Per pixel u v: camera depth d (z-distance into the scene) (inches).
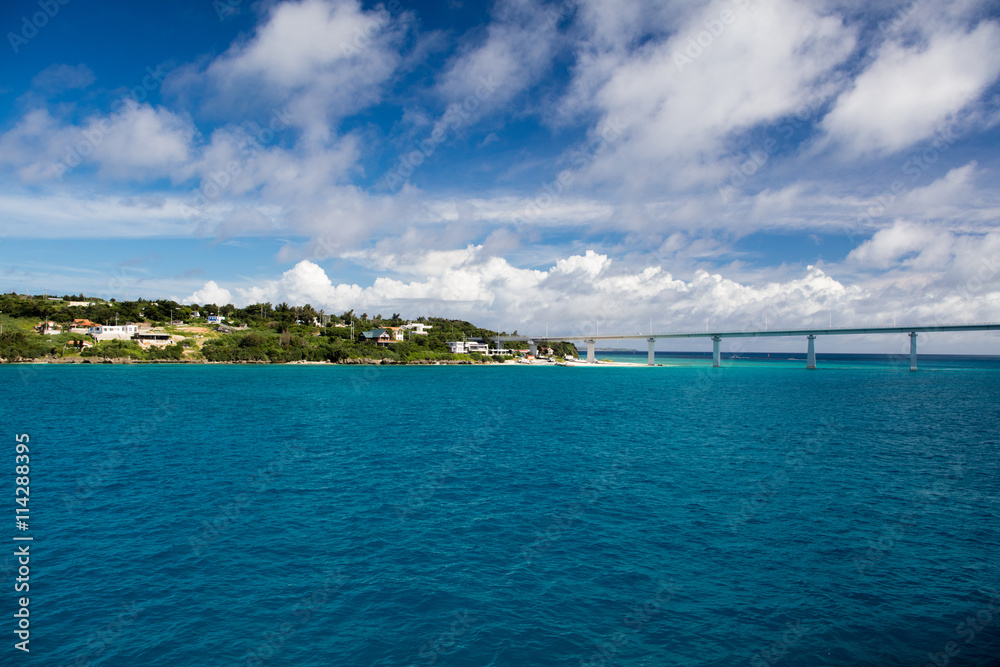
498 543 958.4
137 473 1456.7
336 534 997.8
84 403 3147.1
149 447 1838.1
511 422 2581.2
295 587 786.8
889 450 1857.8
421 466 1568.7
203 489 1296.8
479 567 858.1
